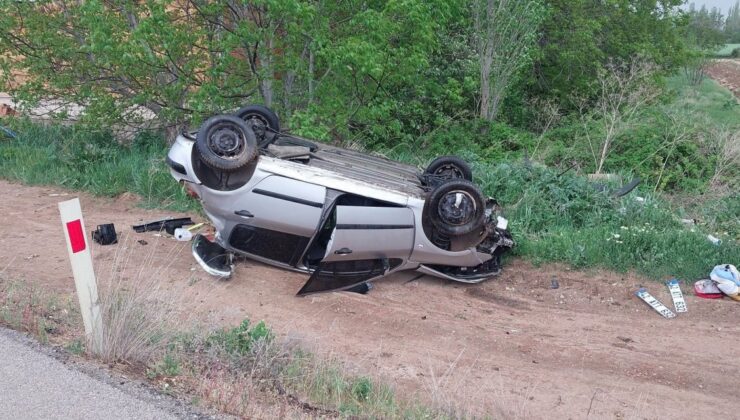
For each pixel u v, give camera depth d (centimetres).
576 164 1462
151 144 1394
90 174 1218
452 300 828
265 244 805
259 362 559
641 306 832
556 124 1819
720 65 4634
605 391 648
